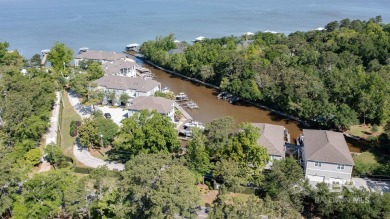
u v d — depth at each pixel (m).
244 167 55.84
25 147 64.31
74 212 46.59
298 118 90.69
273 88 95.12
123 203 44.38
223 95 105.88
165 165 45.97
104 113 89.00
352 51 120.69
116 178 49.66
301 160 66.81
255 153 55.97
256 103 101.00
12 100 73.19
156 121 62.69
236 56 108.19
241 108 99.31
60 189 47.62
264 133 66.94
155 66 137.12
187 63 122.31
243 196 55.88
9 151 60.09
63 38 183.12
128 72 116.25
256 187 57.31
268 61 111.31
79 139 74.81
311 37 146.50
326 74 98.19
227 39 149.62
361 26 153.12
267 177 55.50
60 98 98.44
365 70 109.69
